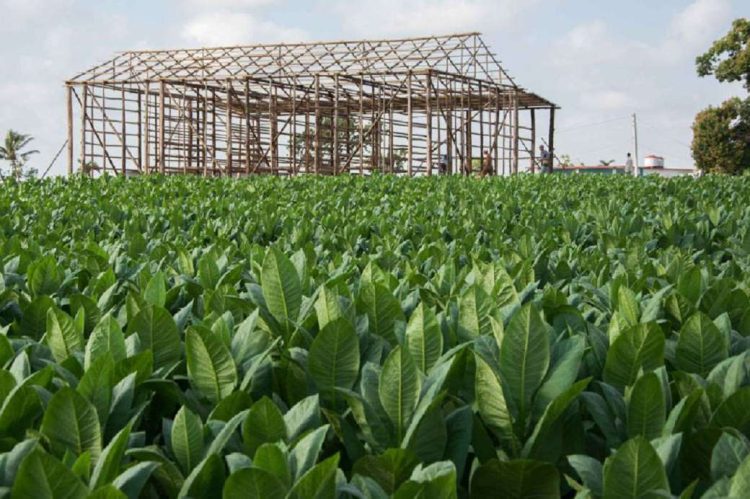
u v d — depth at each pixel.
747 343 3.08
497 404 2.52
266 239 8.52
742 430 2.38
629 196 14.83
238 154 49.12
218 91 46.38
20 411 2.48
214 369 2.79
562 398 2.42
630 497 1.90
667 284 4.40
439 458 2.41
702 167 68.56
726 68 61.41
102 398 2.49
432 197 13.97
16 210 11.30
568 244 7.18
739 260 5.84
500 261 5.31
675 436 2.12
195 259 5.90
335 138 42.78
